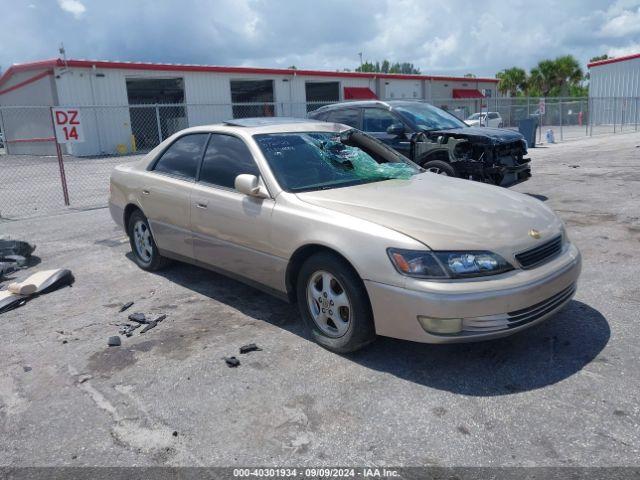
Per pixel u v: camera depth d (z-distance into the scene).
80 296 5.26
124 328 4.42
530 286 3.36
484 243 3.40
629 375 3.37
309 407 3.20
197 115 30.14
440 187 4.40
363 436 2.92
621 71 39.22
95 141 26.69
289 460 2.76
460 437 2.87
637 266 5.41
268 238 4.15
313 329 4.00
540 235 3.66
